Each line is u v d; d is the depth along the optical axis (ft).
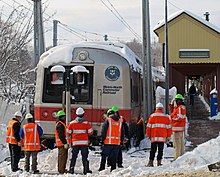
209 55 138.31
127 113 73.20
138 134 85.71
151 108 89.20
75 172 58.54
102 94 73.36
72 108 72.74
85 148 56.85
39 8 92.12
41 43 92.22
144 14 89.61
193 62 138.92
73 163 56.95
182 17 138.31
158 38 140.26
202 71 175.63
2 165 65.21
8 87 106.32
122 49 79.61
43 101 73.36
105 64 73.61
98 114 73.00
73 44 74.54
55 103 73.05
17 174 56.39
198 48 138.92
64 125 58.13
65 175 53.67
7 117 91.50
